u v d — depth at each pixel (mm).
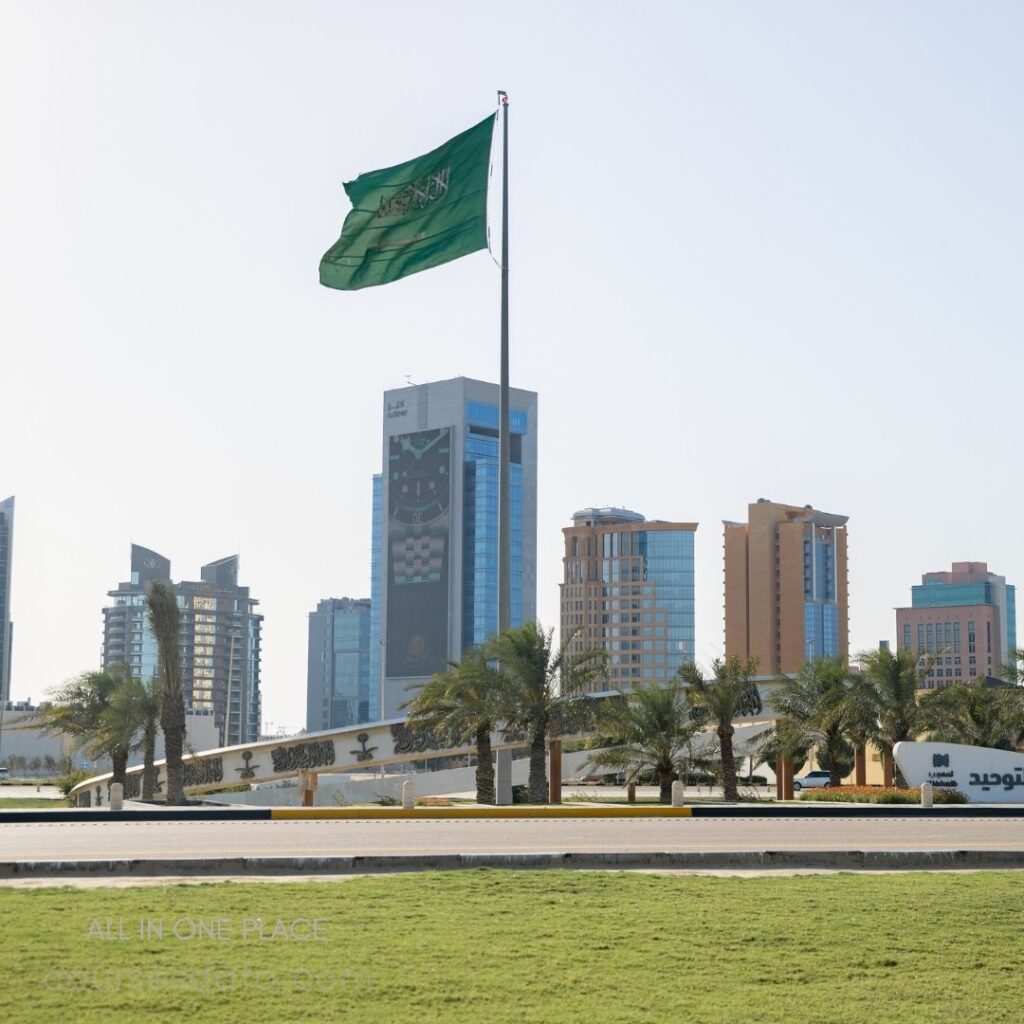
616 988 13656
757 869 24047
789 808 42000
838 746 69562
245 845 27109
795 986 13922
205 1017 12180
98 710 82375
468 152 42969
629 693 64375
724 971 14609
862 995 13523
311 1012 12453
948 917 18172
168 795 68188
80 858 23141
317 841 28172
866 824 34656
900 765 58875
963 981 14266
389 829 31703
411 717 62906
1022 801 58844
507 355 44594
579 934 16547
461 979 13938
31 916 17203
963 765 58938
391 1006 12742
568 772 91312
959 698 72250
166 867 22281
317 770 81625
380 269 42531
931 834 31062
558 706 58812
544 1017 12398
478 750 60438
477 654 59656
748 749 75625
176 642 69062
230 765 82688
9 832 30797
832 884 21500
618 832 30938
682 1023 12250
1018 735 77750
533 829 31828
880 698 66750
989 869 24719
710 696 63406
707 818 37312
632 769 63531
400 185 42469
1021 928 17453
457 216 42750
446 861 23469
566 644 59344
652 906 18859
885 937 16656
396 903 18828
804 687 68875
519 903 18969
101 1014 12203
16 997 12805
